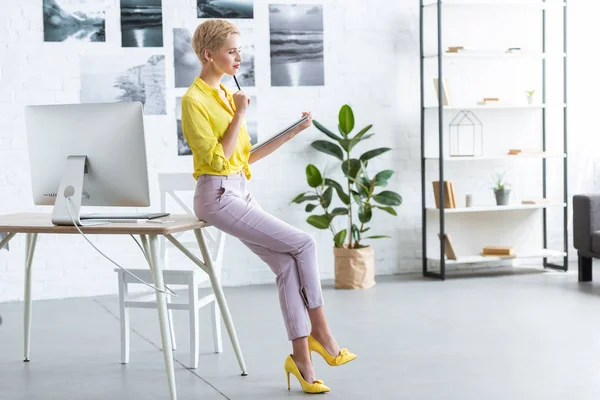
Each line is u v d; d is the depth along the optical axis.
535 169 7.02
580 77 7.11
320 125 6.29
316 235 6.55
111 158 3.47
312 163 6.52
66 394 3.69
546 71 6.98
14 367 4.16
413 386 3.66
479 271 6.80
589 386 3.59
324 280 6.57
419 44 6.66
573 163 7.13
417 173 6.75
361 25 6.57
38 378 3.96
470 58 6.77
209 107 3.57
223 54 3.60
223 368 4.06
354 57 6.56
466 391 3.57
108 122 3.46
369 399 3.49
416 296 5.77
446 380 3.74
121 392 3.70
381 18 6.61
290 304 3.61
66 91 6.02
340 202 6.62
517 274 6.61
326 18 6.49
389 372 3.90
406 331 4.73
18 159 5.96
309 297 3.60
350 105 6.58
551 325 4.79
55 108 3.52
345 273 6.13
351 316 5.18
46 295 6.04
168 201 6.24
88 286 6.12
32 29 5.95
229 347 4.48
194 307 4.05
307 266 3.60
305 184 6.52
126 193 3.51
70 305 5.77
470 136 6.84
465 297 5.70
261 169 6.43
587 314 5.06
